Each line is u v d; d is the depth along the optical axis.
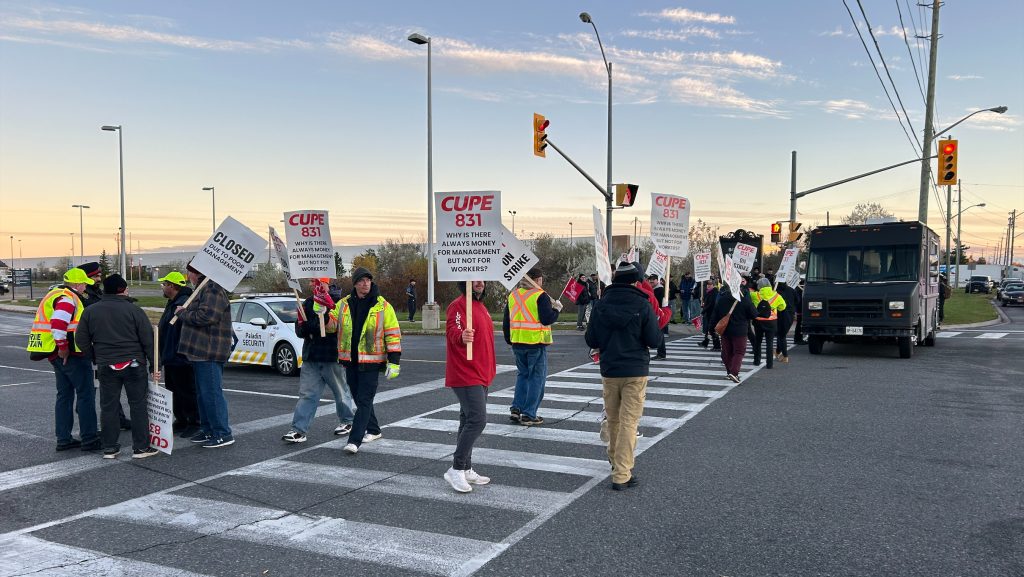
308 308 7.37
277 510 5.22
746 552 4.35
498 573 4.06
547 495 5.52
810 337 15.31
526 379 8.27
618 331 5.74
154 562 4.27
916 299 14.34
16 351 18.16
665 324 7.16
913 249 14.86
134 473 6.26
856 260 15.27
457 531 4.75
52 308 6.91
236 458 6.75
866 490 5.58
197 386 7.19
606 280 7.59
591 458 6.66
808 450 6.87
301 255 7.52
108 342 6.59
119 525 4.92
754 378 11.73
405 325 25.94
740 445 7.09
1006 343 17.39
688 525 4.82
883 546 4.43
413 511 5.17
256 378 12.42
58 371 7.11
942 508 5.14
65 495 5.63
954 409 8.90
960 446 6.99
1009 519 4.90
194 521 4.99
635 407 5.70
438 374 12.61
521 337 8.16
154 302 44.25
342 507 5.28
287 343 12.51
